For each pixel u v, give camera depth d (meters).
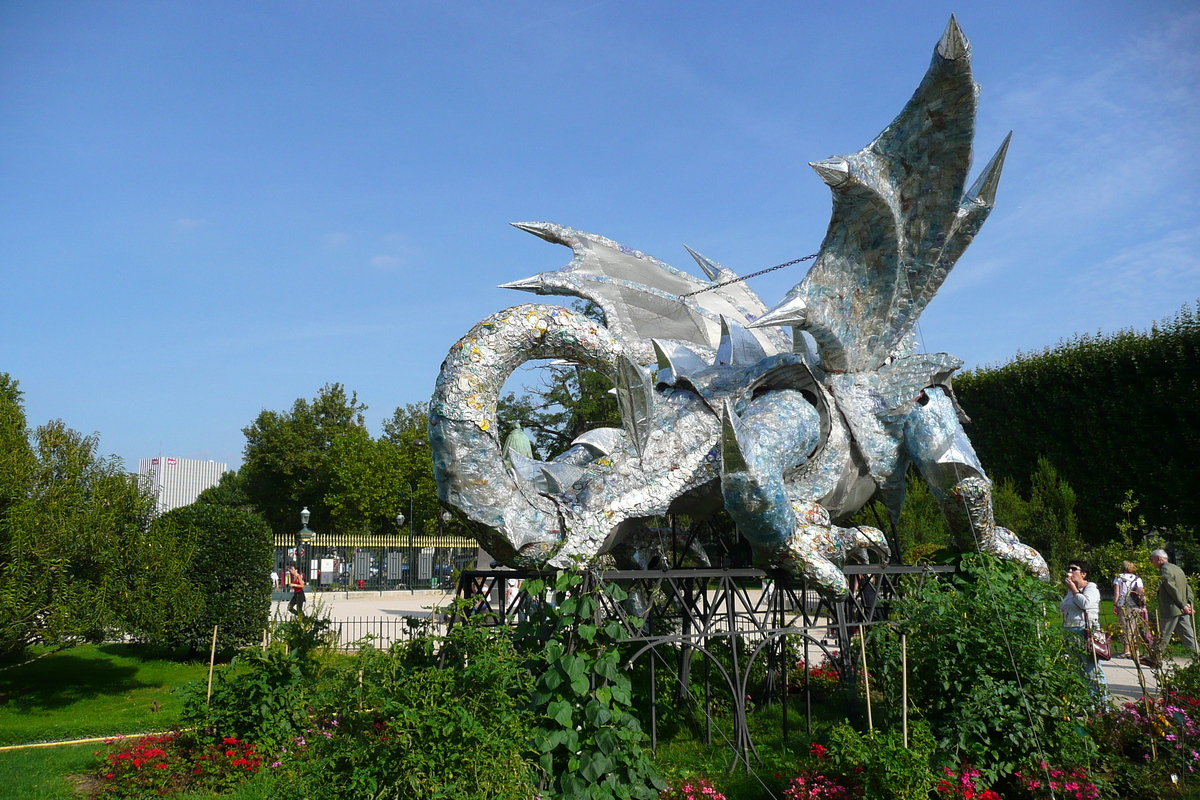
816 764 5.47
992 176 7.02
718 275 9.19
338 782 4.61
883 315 7.00
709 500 6.85
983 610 5.80
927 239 6.75
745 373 7.16
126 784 6.04
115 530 9.80
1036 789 5.27
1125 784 5.64
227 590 12.35
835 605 6.64
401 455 37.09
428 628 6.21
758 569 6.61
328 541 27.34
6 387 21.20
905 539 16.17
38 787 6.20
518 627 5.80
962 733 5.44
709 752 6.49
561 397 23.42
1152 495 16.58
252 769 6.21
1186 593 9.04
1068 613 7.81
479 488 5.98
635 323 8.02
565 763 5.28
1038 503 16.64
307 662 7.24
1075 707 5.81
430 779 4.37
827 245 6.70
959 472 6.98
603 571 5.94
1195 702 6.12
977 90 5.98
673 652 8.16
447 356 6.14
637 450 6.25
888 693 6.09
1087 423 17.75
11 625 8.41
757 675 8.90
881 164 6.41
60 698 9.75
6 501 8.92
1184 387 16.23
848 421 7.07
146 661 12.16
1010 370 19.73
